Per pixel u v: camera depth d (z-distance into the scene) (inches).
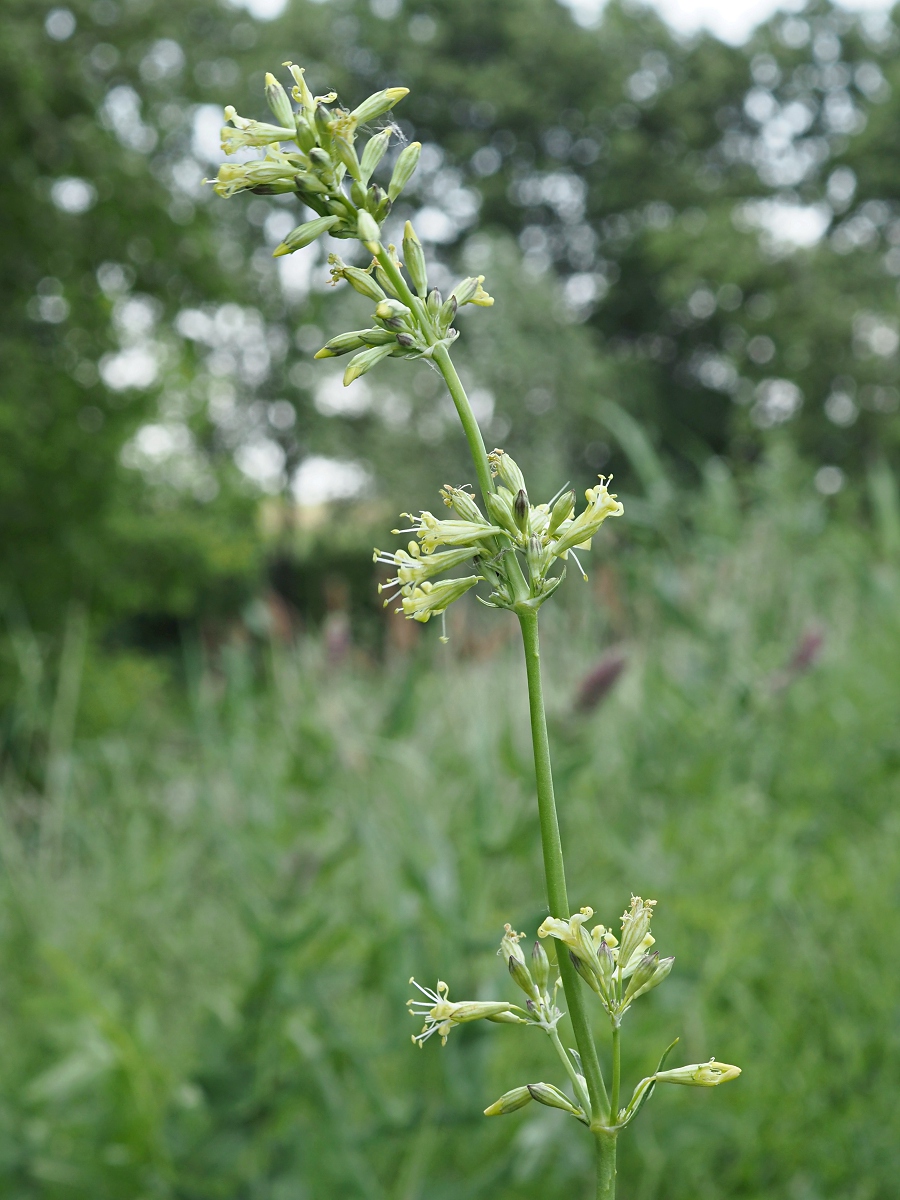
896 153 984.9
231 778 173.8
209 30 648.4
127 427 520.4
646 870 149.9
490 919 134.4
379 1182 126.5
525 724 187.2
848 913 156.3
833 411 919.0
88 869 195.0
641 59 1194.6
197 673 216.1
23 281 532.4
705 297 1090.7
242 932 159.6
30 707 227.5
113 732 358.3
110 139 527.8
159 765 215.2
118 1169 115.0
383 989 125.7
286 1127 118.9
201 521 553.0
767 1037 133.6
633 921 38.6
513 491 40.5
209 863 194.1
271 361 949.2
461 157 1159.6
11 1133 120.4
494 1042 118.0
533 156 1201.4
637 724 196.5
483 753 143.6
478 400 803.4
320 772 161.3
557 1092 38.4
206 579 566.3
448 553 39.9
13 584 492.4
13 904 176.6
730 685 187.8
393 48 1136.2
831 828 180.4
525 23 1148.5
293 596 918.4
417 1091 119.6
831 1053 138.4
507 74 1139.3
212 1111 113.9
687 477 765.3
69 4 518.6
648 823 179.5
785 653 209.9
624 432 247.3
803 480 289.0
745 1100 128.6
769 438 300.7
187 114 571.2
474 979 123.2
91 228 536.4
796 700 205.5
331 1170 113.3
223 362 935.7
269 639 213.5
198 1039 128.2
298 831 158.2
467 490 41.2
